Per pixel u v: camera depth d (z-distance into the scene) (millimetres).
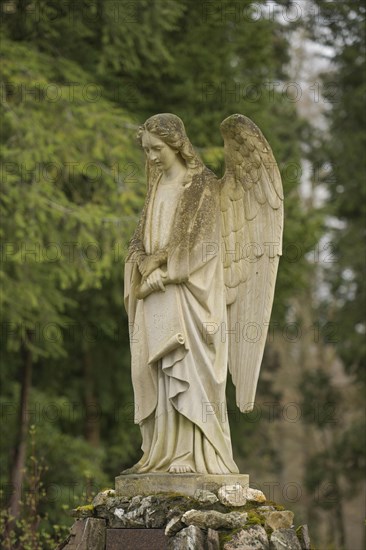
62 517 17250
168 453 9641
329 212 23547
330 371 30453
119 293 20109
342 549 24281
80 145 18094
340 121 25953
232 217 10047
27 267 17844
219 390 9672
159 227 9977
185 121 19844
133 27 18359
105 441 21859
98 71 18781
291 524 9375
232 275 10016
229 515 9141
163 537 9188
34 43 18750
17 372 20531
